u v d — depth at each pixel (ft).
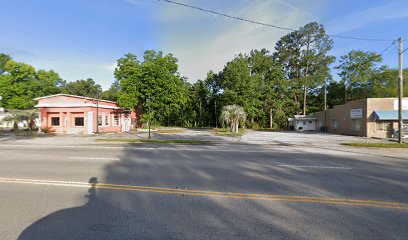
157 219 13.02
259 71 151.53
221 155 37.32
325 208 14.79
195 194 17.40
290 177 22.77
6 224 12.47
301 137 79.15
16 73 132.46
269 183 20.54
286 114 164.86
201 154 38.40
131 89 108.37
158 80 111.55
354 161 32.19
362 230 11.85
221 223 12.55
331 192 18.07
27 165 28.37
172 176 23.04
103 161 31.24
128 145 52.75
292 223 12.62
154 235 11.21
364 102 83.76
